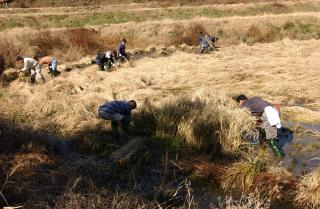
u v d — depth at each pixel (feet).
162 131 30.30
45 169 24.16
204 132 28.76
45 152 27.50
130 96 40.52
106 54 55.93
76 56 69.46
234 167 24.59
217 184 23.93
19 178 22.29
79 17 104.22
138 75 50.65
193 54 68.33
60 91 43.68
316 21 98.73
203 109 30.71
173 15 110.73
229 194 22.77
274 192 22.38
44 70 55.06
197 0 134.92
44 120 33.68
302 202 21.63
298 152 28.02
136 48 77.97
